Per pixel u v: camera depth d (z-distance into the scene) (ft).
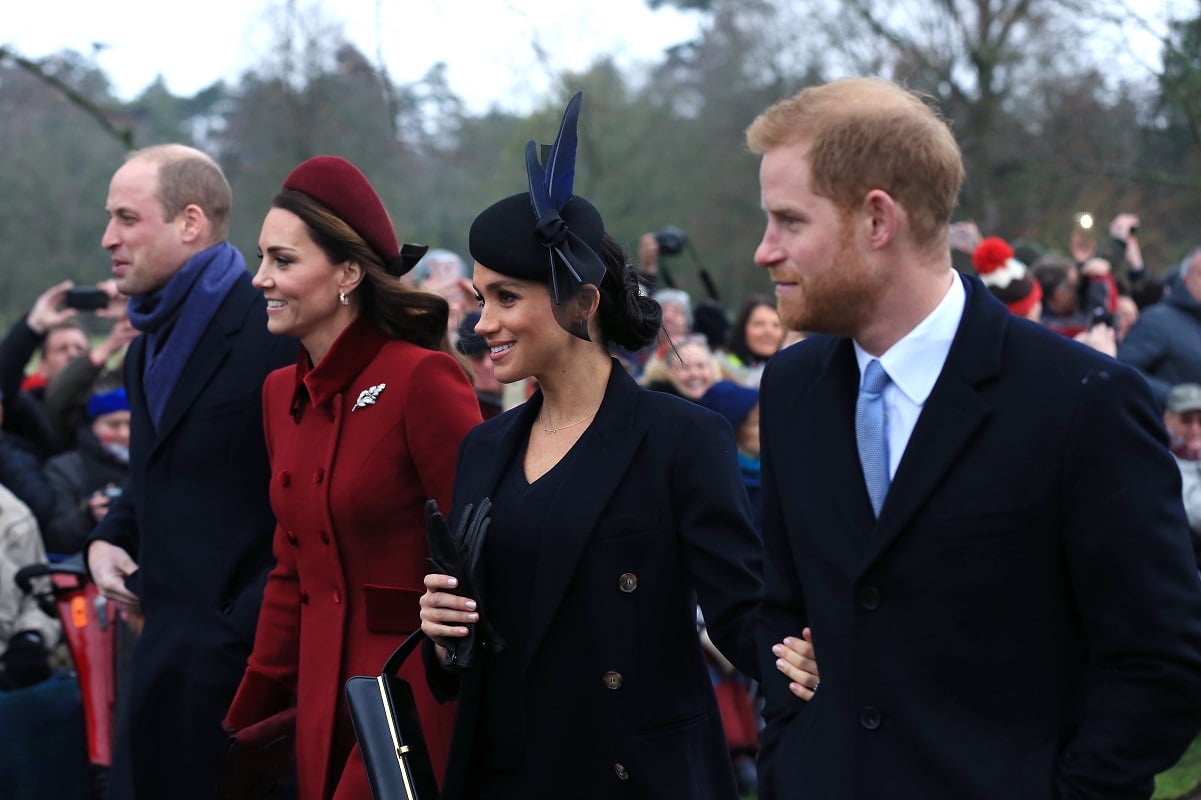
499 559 8.69
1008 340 6.70
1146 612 6.30
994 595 6.49
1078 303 22.90
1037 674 6.53
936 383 6.70
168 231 12.63
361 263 10.84
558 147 8.68
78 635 14.82
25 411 20.35
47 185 57.57
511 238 8.57
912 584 6.61
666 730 8.56
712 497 8.48
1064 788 6.41
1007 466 6.48
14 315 57.47
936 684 6.58
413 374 10.58
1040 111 49.26
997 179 48.34
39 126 55.21
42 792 14.57
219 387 12.30
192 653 12.01
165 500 12.38
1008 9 47.93
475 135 33.12
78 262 57.98
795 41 54.95
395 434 10.55
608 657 8.46
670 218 60.59
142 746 12.25
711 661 16.97
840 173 6.58
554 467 8.77
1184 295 20.71
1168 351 20.56
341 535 10.60
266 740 10.74
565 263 8.37
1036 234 49.80
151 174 12.64
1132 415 6.40
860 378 7.04
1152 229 49.93
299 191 10.87
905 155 6.56
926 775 6.54
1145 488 6.34
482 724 8.79
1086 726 6.47
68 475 18.61
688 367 17.60
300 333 10.98
